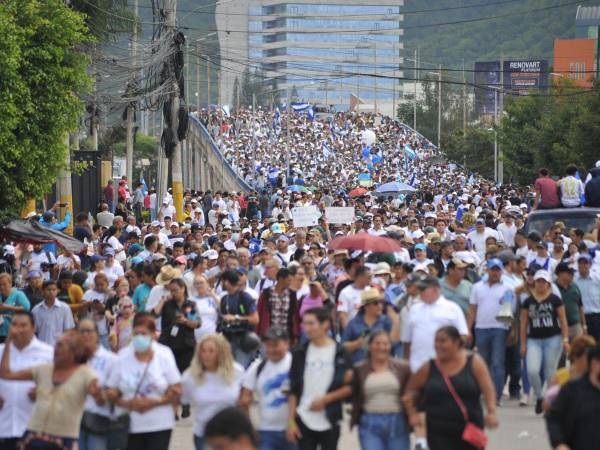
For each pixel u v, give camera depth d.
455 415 24.31
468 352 24.78
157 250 54.97
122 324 37.16
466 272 43.28
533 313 38.09
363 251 47.88
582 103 165.88
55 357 26.95
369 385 25.64
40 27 57.72
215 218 101.75
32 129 57.38
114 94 84.69
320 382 25.84
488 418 24.59
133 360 27.25
